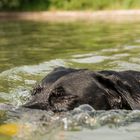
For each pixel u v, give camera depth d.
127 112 5.61
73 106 5.65
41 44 12.99
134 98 5.82
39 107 5.65
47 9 29.86
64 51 11.45
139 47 11.59
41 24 20.42
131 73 6.32
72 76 5.93
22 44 13.07
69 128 4.97
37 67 9.28
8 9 29.94
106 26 18.22
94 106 5.71
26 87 7.55
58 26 18.98
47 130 4.86
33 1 30.59
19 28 18.50
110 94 5.85
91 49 11.64
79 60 9.97
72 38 14.28
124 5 28.45
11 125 5.02
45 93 5.79
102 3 29.05
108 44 12.51
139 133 4.82
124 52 10.87
